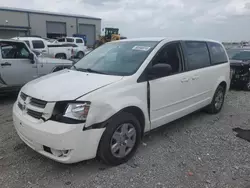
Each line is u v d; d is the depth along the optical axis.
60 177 2.95
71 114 2.76
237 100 7.22
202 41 5.05
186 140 4.11
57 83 3.25
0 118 5.03
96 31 52.03
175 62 4.12
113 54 4.07
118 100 3.09
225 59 5.79
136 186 2.81
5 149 3.61
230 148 3.85
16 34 40.22
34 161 3.29
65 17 46.59
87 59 4.33
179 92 4.12
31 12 41.84
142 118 3.53
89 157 2.91
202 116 5.43
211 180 2.96
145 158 3.45
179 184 2.87
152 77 3.59
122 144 3.22
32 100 3.04
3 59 6.27
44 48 16.59
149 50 3.81
